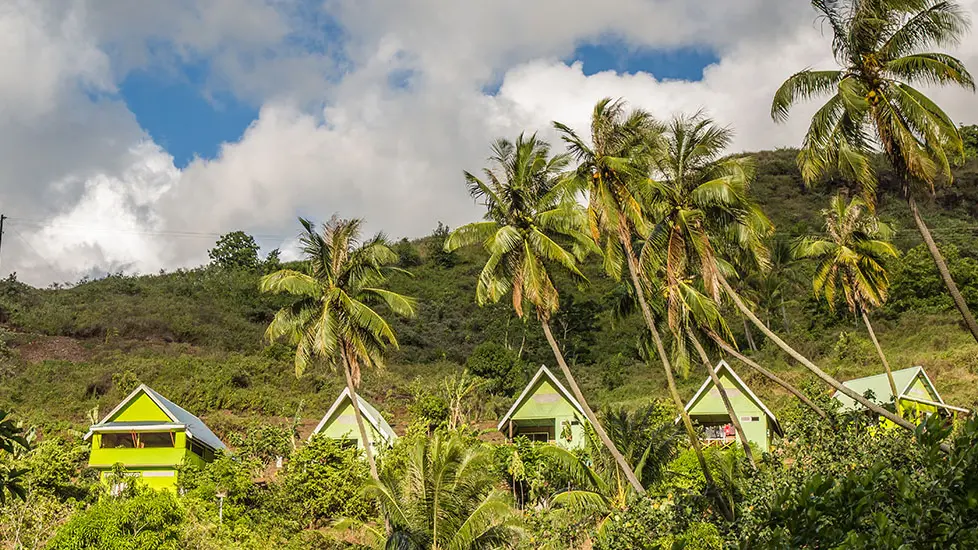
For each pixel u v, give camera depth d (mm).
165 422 40312
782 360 61000
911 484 7891
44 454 33219
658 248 27734
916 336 60906
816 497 7848
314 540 31250
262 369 66250
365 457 38125
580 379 63719
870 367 56781
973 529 7141
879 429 24578
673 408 42406
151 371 63688
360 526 32594
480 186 29469
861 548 6969
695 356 32625
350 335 33031
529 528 27734
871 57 24406
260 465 38281
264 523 32812
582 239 30625
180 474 37469
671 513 24781
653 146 28219
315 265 33500
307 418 58844
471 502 26859
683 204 27797
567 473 30141
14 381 61219
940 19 23406
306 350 33094
